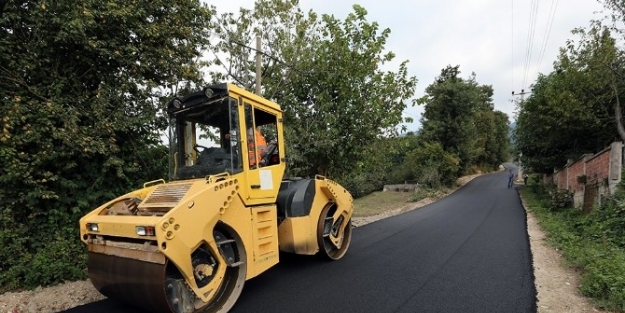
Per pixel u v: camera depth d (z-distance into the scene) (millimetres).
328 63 9766
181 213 3473
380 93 9914
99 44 6367
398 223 11227
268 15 10648
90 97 6707
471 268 5777
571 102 13469
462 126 31359
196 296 3822
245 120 4574
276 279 5246
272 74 10836
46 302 4652
